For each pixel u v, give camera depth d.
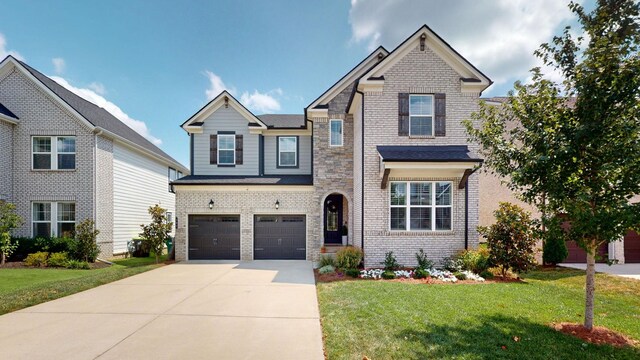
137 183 19.08
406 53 11.73
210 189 14.49
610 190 4.64
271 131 16.22
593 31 4.85
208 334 5.28
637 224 4.35
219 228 14.53
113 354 4.52
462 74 11.78
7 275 10.41
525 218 9.32
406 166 10.59
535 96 5.49
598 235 4.80
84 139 14.88
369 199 11.41
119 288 8.63
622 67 4.39
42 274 10.64
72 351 4.62
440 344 4.64
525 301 6.92
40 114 14.73
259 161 15.95
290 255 14.43
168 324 5.76
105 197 15.70
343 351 4.47
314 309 6.65
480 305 6.57
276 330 5.46
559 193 4.79
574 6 5.12
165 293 8.05
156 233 13.54
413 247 11.27
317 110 14.09
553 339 4.84
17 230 14.41
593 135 4.57
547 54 5.43
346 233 16.12
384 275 9.88
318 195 14.12
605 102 4.54
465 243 11.25
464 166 10.62
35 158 14.80
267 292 8.14
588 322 5.27
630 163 4.30
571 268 12.33
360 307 6.48
